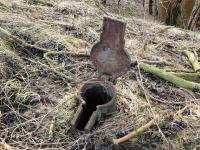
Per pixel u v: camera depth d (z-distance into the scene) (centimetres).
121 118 100
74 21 148
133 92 112
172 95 112
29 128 97
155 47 139
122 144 94
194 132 99
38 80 112
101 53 100
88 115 102
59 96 107
